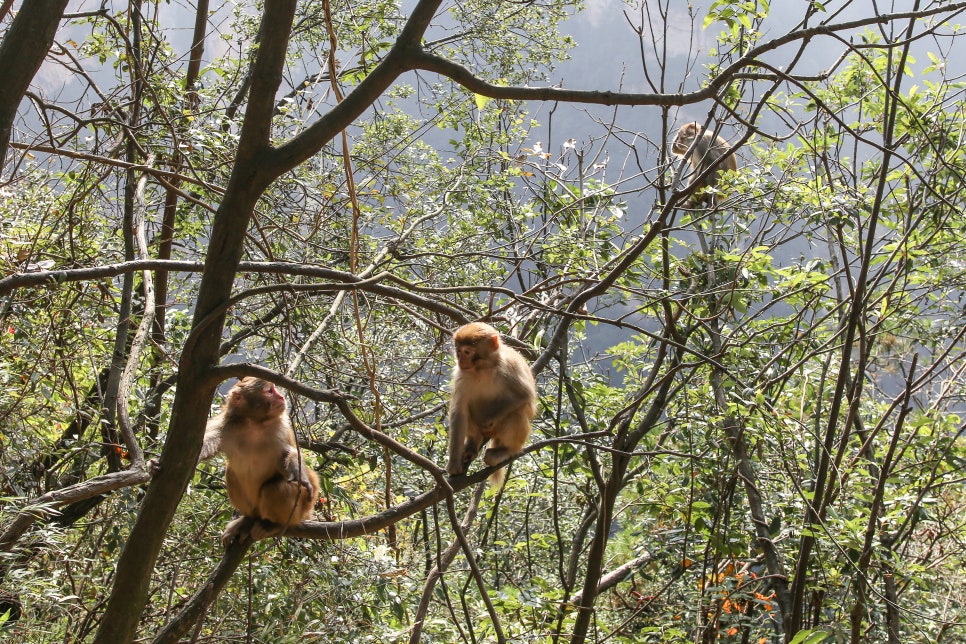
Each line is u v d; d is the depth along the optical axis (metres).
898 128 9.52
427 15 4.23
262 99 4.09
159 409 8.20
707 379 9.02
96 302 7.26
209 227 9.98
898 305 9.66
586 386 9.59
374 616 6.64
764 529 8.37
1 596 5.55
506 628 7.62
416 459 4.30
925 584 8.67
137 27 8.19
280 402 5.63
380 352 7.61
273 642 6.14
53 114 8.09
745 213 8.96
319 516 7.81
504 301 9.25
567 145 8.55
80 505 7.55
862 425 9.93
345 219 9.38
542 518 11.41
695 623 8.62
